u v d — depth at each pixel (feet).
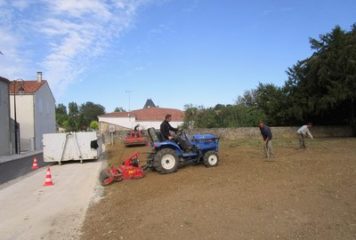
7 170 62.44
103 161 71.10
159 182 37.73
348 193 27.37
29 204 33.45
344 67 101.71
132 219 24.88
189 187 32.99
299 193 27.71
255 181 33.40
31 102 139.13
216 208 24.97
